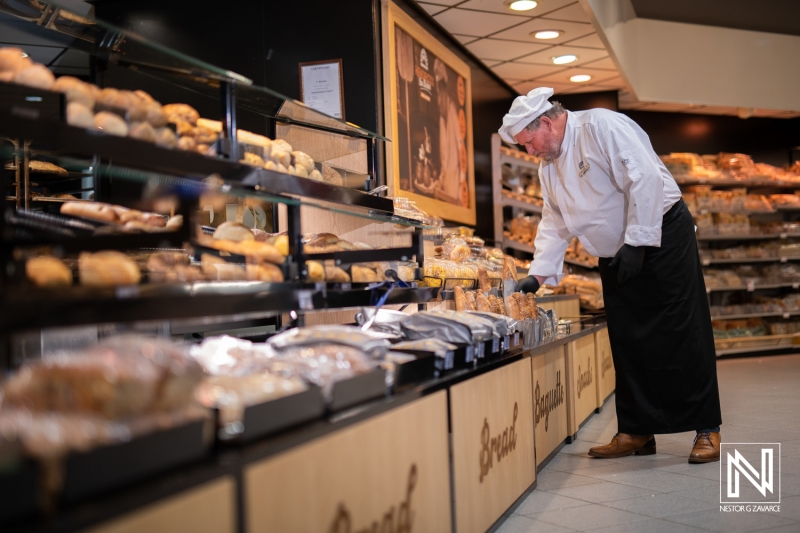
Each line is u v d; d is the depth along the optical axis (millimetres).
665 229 3598
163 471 1157
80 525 966
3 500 928
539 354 3525
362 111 4555
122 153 1595
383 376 1872
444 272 3465
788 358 8984
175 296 1525
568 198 3826
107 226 2127
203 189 1954
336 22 4578
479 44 6367
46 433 1024
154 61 1988
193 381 1278
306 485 1439
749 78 8766
